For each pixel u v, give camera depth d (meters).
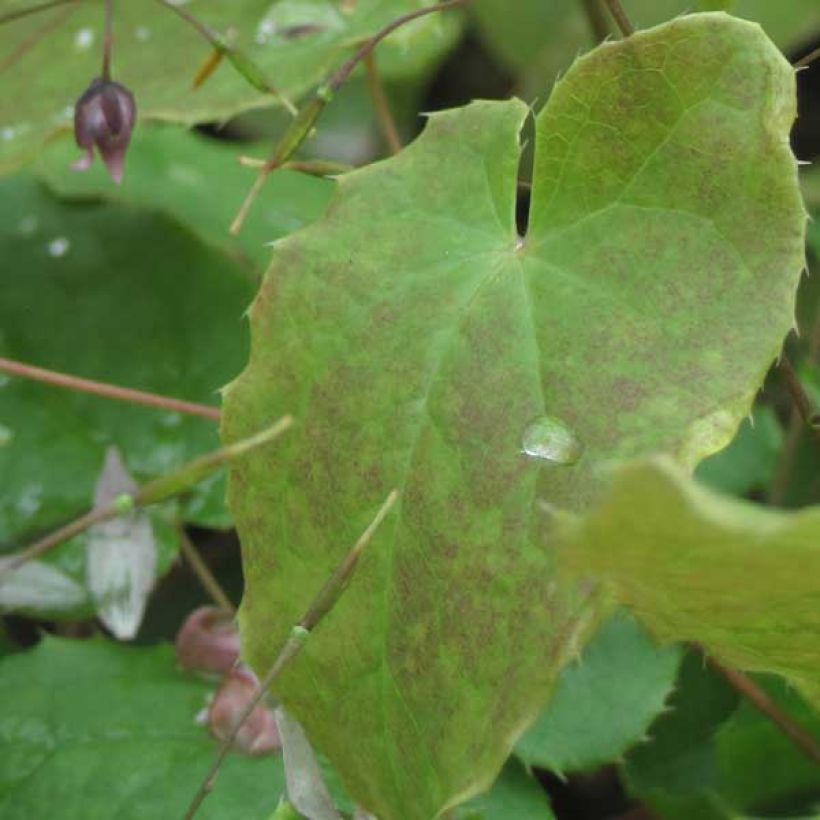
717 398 0.21
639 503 0.19
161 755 0.27
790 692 0.29
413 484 0.22
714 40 0.22
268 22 0.30
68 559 0.30
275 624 0.23
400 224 0.23
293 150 0.25
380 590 0.23
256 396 0.23
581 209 0.22
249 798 0.26
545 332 0.22
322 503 0.23
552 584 0.21
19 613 0.30
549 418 0.22
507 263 0.23
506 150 0.23
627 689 0.27
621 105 0.22
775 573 0.20
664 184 0.22
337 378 0.23
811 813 0.30
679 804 0.29
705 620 0.22
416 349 0.23
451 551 0.22
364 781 0.23
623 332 0.22
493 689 0.22
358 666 0.23
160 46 0.31
